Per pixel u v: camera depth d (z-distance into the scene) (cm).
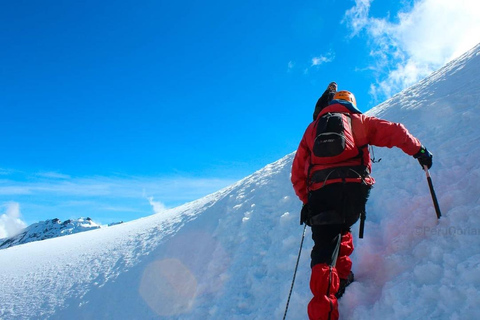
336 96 281
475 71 519
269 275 402
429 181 260
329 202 239
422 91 645
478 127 362
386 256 279
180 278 543
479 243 218
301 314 305
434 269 224
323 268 222
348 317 249
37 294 786
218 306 407
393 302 227
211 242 584
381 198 370
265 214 560
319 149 243
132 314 529
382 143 250
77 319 610
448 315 190
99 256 867
